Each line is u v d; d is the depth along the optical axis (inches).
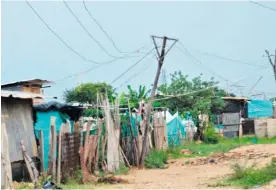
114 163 818.2
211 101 1800.0
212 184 605.6
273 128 1796.3
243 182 588.7
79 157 728.3
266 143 1428.4
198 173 780.0
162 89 1713.8
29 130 679.1
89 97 1461.6
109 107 831.7
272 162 657.6
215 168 835.4
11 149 622.2
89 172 747.4
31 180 615.8
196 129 1642.5
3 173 509.0
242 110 1921.8
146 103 1053.2
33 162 629.3
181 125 1455.5
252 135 1855.3
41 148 661.9
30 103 692.7
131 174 813.2
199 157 1082.1
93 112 912.9
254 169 655.8
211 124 1673.2
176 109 1683.1
